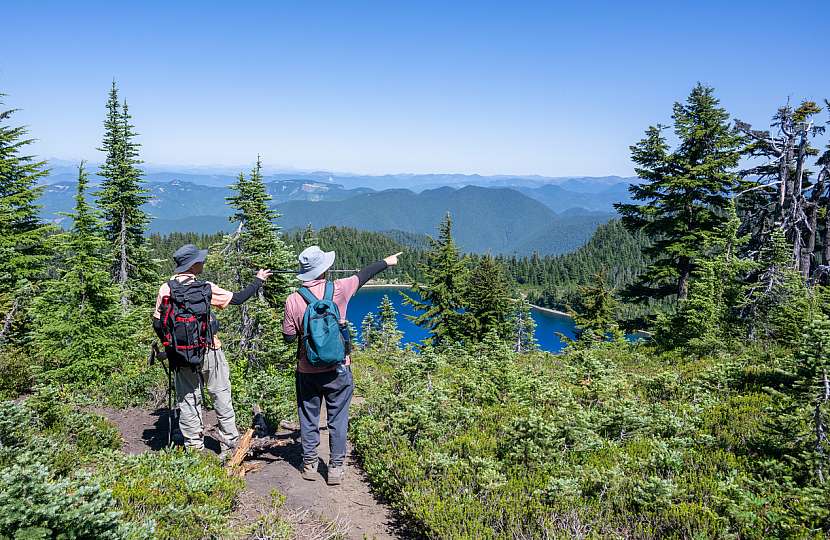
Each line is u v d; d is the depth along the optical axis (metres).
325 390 5.09
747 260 16.61
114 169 23.67
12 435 4.92
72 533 3.04
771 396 7.73
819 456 5.08
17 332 13.76
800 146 23.25
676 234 24.11
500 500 4.82
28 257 19.67
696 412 7.41
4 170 20.66
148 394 8.86
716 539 4.26
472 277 38.09
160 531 3.82
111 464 5.11
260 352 12.77
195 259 5.19
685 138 23.52
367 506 5.11
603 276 35.66
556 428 6.11
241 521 4.45
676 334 15.37
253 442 6.18
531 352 17.39
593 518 4.57
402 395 7.44
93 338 10.96
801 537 4.07
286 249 14.96
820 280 22.14
